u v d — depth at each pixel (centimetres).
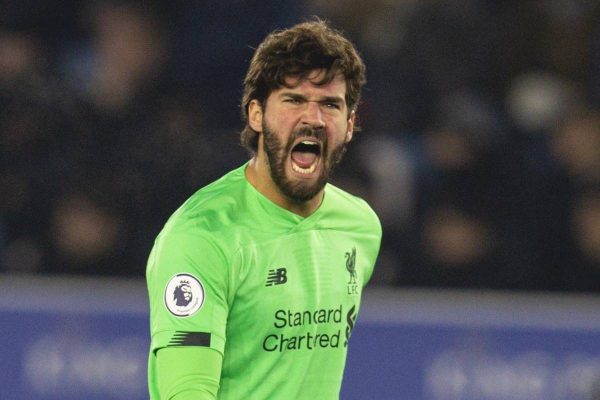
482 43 2841
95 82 2659
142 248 2458
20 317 2372
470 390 2442
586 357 2470
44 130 2508
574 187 2639
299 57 1148
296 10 2777
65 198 2472
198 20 2753
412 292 2473
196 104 2677
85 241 2455
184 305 1128
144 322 2395
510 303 2489
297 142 1159
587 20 2927
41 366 2364
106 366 2375
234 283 1159
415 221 2580
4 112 2509
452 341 2458
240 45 2738
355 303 1265
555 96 2839
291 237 1194
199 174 2500
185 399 1107
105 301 2394
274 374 1193
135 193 2480
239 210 1182
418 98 2756
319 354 1215
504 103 2811
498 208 2602
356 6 2792
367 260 1302
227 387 1188
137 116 2580
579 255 2577
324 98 1158
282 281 1182
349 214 1270
